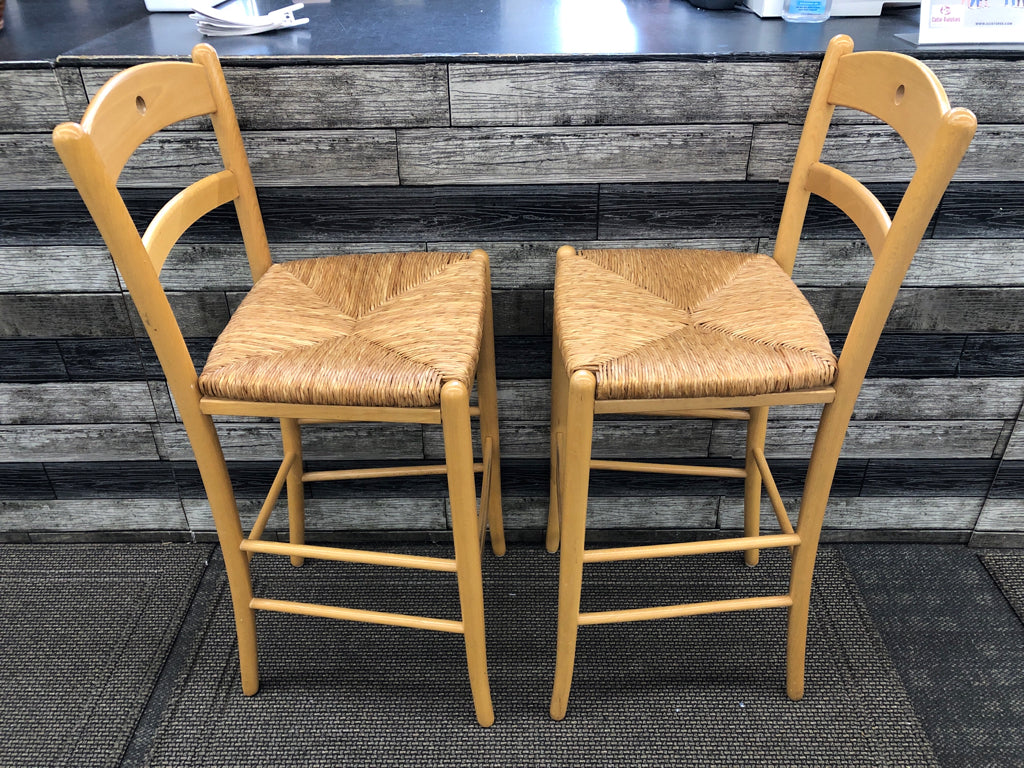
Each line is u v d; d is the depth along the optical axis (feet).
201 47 3.55
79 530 5.46
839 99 3.56
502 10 4.80
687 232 4.32
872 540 5.44
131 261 2.91
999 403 4.80
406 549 5.42
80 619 4.87
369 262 4.10
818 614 4.82
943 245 4.29
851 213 3.44
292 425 4.61
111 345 4.66
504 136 4.00
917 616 4.83
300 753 4.06
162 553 5.39
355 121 3.95
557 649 4.20
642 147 4.03
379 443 5.04
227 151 3.77
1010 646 4.61
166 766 4.01
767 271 3.94
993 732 4.12
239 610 4.06
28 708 4.32
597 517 5.38
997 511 5.22
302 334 3.51
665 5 4.92
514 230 4.32
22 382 4.79
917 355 4.67
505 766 3.99
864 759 3.99
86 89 3.82
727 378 3.16
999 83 3.79
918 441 4.99
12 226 4.24
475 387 5.04
